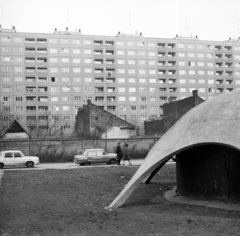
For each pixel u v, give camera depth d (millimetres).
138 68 104000
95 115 50250
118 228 7496
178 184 11719
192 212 9180
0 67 95375
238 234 6887
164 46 108438
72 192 13133
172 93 105938
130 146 36062
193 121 10672
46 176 18578
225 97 11102
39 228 7602
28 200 11375
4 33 96250
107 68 102062
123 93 102000
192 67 108812
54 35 99062
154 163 10031
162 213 9148
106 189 13883
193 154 10766
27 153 33469
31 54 97250
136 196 11938
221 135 9375
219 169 10078
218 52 111938
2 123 63250
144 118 102750
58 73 98312
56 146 34094
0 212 9438
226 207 9469
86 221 8219
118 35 107688
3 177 18766
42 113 95375
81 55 100312
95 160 28484
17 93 95188
